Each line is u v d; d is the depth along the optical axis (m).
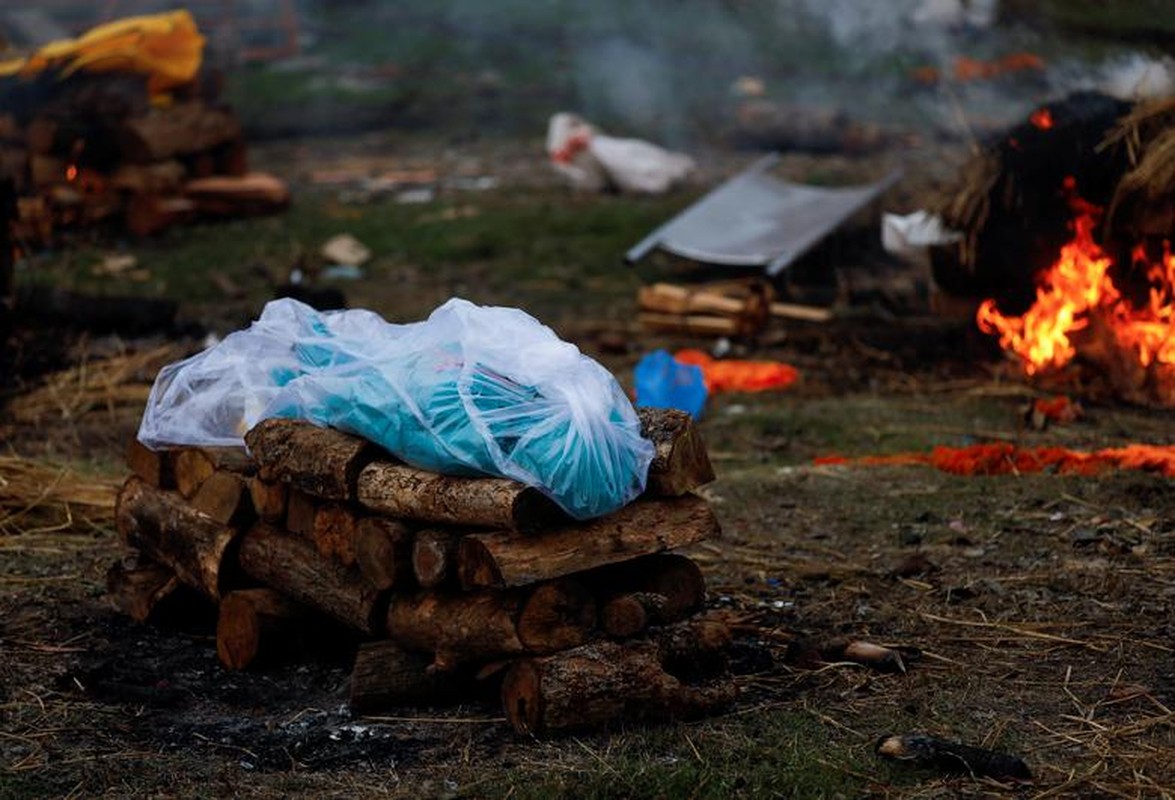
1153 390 12.27
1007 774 5.73
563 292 17.20
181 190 20.00
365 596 6.44
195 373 7.40
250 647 6.94
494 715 6.39
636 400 12.32
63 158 19.25
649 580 6.44
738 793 5.62
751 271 16.94
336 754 6.08
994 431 11.53
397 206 21.12
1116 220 12.44
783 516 9.45
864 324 15.42
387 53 32.28
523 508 5.89
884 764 5.83
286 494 6.88
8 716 6.50
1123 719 6.26
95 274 17.56
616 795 5.59
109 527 9.34
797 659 6.91
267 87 29.27
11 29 27.72
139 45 19.55
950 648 7.16
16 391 12.64
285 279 17.41
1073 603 7.70
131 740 6.27
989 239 13.19
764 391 13.14
